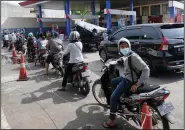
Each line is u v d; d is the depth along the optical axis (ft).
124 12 66.23
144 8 96.07
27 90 21.93
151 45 24.34
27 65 35.60
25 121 15.03
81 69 19.70
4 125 14.47
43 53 33.53
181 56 23.75
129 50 13.20
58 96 19.84
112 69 15.74
